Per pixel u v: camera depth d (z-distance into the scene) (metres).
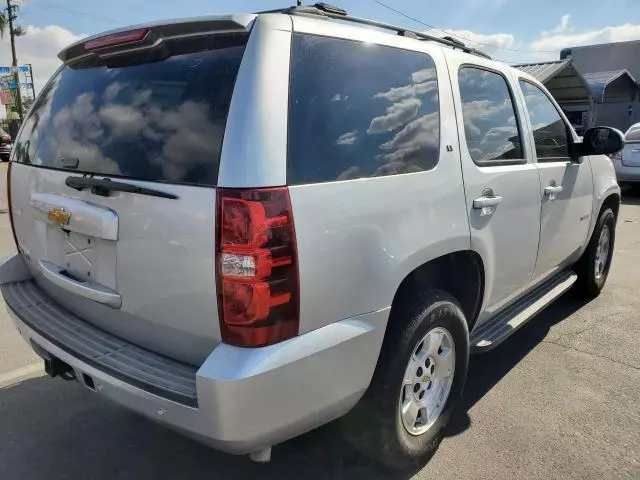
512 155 3.41
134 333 2.34
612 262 6.65
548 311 4.95
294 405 2.04
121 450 2.96
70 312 2.71
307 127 2.09
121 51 2.45
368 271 2.22
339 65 2.28
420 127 2.61
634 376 3.74
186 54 2.23
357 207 2.18
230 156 1.92
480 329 3.43
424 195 2.53
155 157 2.13
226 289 1.92
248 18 2.08
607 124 27.42
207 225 1.94
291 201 1.96
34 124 2.93
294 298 1.98
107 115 2.40
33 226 2.83
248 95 1.96
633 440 3.01
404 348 2.46
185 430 1.99
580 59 32.56
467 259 3.02
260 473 2.76
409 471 2.77
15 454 2.90
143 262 2.15
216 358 1.92
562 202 3.96
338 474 2.76
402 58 2.62
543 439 3.02
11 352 4.06
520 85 3.69
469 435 3.06
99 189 2.26
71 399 3.45
